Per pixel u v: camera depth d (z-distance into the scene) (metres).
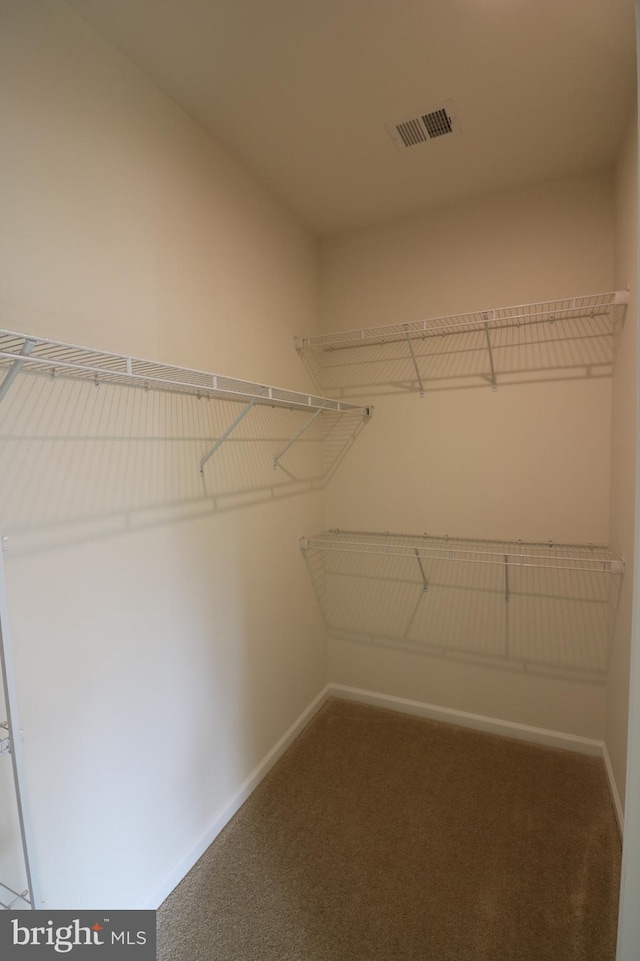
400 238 2.42
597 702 2.15
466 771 2.06
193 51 1.35
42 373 1.13
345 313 2.58
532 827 1.73
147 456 1.45
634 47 1.36
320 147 1.83
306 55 1.38
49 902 1.15
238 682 1.92
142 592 1.43
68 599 1.20
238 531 1.92
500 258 2.20
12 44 1.07
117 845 1.34
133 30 1.28
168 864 1.52
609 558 2.00
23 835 0.93
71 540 1.21
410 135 1.77
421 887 1.50
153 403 1.47
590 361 2.07
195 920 1.41
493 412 2.27
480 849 1.64
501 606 2.31
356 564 2.65
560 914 1.39
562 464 2.15
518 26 1.29
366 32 1.31
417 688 2.55
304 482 2.48
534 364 2.17
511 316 2.08
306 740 2.33
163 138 1.51
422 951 1.30
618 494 1.87
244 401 1.94
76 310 1.22
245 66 1.42
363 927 1.37
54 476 1.16
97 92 1.28
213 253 1.76
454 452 2.37
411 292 2.41
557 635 2.21
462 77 1.48
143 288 1.44
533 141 1.81
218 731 1.79
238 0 1.19
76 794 1.22
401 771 2.08
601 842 1.65
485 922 1.37
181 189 1.59
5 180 1.05
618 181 1.89
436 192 2.18
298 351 2.42
